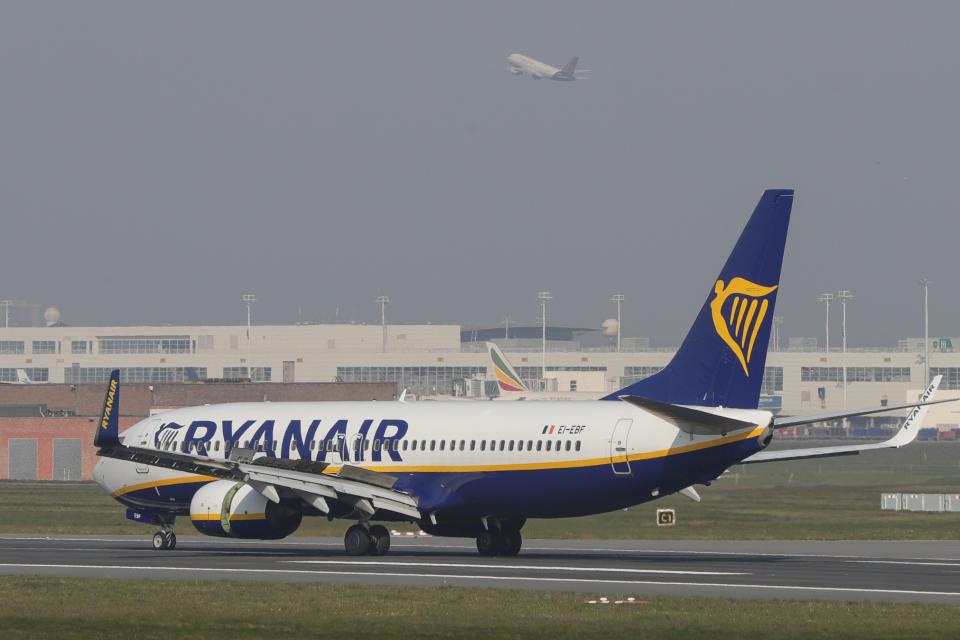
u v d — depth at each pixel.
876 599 126.06
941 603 122.50
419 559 174.12
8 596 127.44
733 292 161.50
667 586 137.62
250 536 178.75
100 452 171.75
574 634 103.25
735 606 118.81
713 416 154.88
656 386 166.88
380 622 110.31
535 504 174.00
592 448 169.00
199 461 170.88
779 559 173.12
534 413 175.50
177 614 115.00
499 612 115.88
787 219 159.38
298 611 116.69
